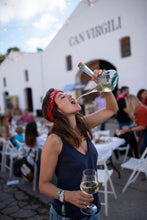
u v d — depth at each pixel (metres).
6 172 4.08
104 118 1.29
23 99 15.77
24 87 15.20
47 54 12.42
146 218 2.26
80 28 9.85
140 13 7.44
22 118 6.05
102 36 8.95
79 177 1.03
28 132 3.00
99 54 9.24
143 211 2.39
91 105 9.03
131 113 3.39
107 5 8.43
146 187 2.96
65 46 11.00
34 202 2.81
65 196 0.89
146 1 7.18
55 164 1.00
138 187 2.98
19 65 15.27
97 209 1.11
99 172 2.69
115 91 8.12
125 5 7.83
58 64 11.74
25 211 2.60
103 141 3.22
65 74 11.38
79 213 1.05
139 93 4.64
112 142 3.21
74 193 0.89
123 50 8.52
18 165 3.08
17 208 2.68
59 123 1.04
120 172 3.60
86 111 8.87
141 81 7.91
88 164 1.08
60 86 11.84
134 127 3.31
